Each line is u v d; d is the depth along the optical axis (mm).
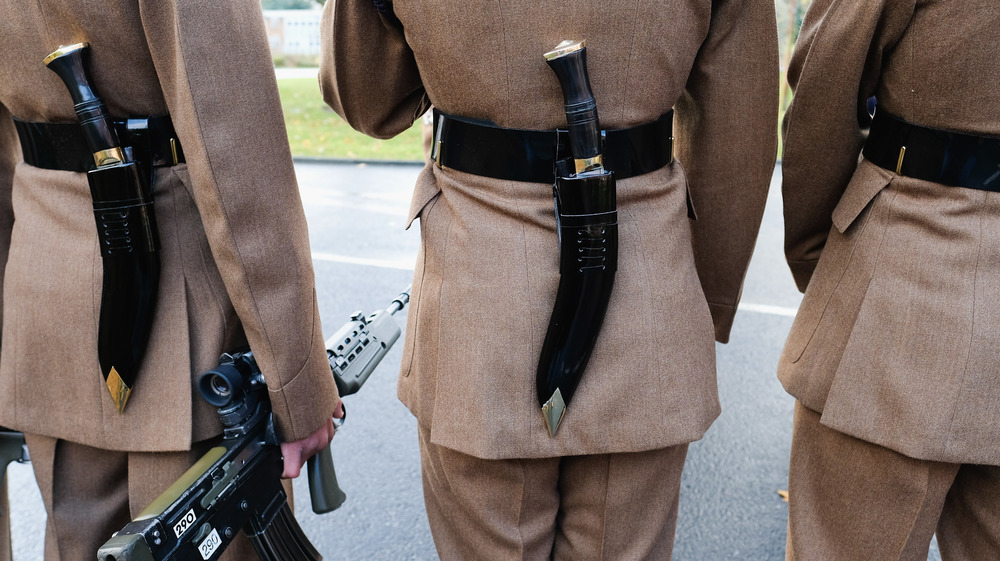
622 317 1363
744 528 2502
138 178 1352
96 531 1560
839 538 1687
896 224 1531
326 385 1500
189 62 1259
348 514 2592
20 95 1398
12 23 1347
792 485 1778
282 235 1374
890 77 1516
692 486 2709
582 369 1349
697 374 1427
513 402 1353
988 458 1460
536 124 1317
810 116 1644
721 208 1596
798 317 1732
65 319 1417
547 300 1344
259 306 1370
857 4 1493
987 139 1418
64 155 1412
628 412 1370
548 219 1342
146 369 1416
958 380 1448
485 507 1457
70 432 1448
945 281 1460
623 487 1459
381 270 4844
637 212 1392
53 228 1431
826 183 1724
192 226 1428
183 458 1443
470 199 1378
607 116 1335
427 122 1861
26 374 1457
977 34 1365
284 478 1497
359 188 6902
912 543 1596
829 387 1616
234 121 1300
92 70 1330
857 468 1623
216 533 1283
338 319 4141
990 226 1438
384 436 3031
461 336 1362
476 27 1278
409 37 1361
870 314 1545
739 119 1506
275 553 1433
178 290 1420
